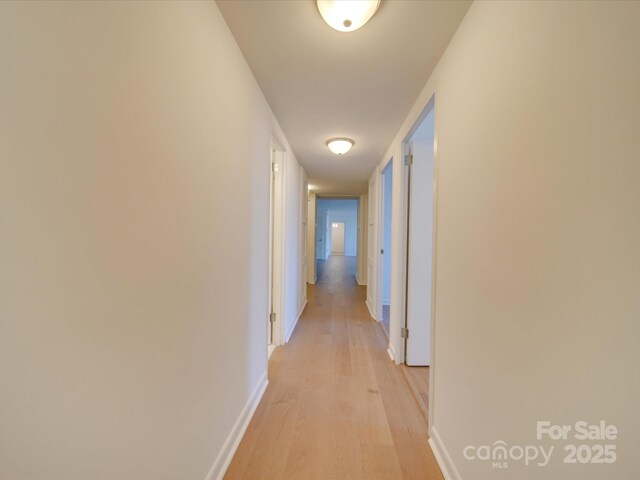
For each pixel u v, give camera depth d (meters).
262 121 1.92
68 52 0.55
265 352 2.12
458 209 1.27
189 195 1.00
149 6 0.78
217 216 1.24
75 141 0.57
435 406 1.52
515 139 0.86
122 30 0.68
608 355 0.58
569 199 0.66
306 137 2.78
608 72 0.57
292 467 1.38
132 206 0.72
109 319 0.66
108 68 0.64
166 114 0.86
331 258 12.98
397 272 2.65
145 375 0.79
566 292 0.67
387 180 4.68
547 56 0.73
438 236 1.52
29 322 0.50
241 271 1.57
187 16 0.98
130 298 0.73
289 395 2.02
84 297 0.60
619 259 0.55
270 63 1.59
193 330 1.05
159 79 0.82
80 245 0.59
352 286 6.42
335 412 1.83
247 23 1.29
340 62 1.57
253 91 1.71
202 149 1.09
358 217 7.13
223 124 1.28
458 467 1.23
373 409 1.86
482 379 1.04
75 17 0.56
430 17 1.23
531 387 0.79
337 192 6.49
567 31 0.67
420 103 1.88
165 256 0.86
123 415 0.72
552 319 0.71
